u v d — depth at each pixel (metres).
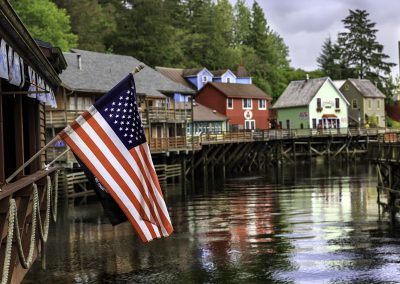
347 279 13.06
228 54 81.88
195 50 80.19
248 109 65.12
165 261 15.10
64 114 34.53
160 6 70.38
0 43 5.80
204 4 86.50
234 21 100.19
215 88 62.66
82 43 58.97
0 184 6.61
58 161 30.52
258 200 29.30
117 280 13.23
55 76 10.66
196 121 56.50
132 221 7.06
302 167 56.50
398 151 23.33
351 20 103.06
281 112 75.31
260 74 87.06
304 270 13.92
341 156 67.75
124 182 7.12
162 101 47.75
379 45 101.62
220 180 43.91
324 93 73.50
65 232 20.03
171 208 26.94
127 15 68.38
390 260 14.77
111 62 45.31
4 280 5.93
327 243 17.14
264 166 57.97
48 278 13.45
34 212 7.62
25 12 45.47
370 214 22.95
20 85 7.14
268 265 14.48
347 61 103.12
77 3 60.38
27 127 11.00
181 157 44.25
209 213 24.67
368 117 79.69
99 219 23.30
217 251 16.27
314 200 28.52
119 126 7.20
